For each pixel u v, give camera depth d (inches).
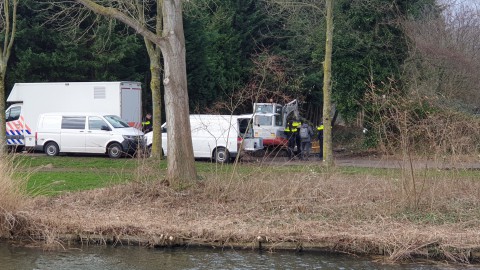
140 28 1188.5
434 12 2428.6
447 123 1200.8
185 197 1152.8
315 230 983.0
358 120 2231.8
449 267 875.4
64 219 1027.3
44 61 2338.8
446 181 1128.2
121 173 1320.1
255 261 899.4
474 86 2127.2
